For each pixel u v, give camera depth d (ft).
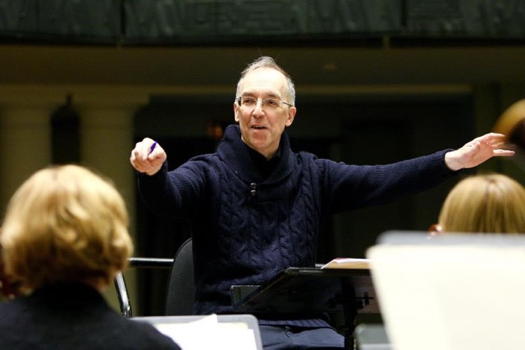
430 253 11.23
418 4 47.19
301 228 24.18
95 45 49.42
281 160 24.36
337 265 19.07
